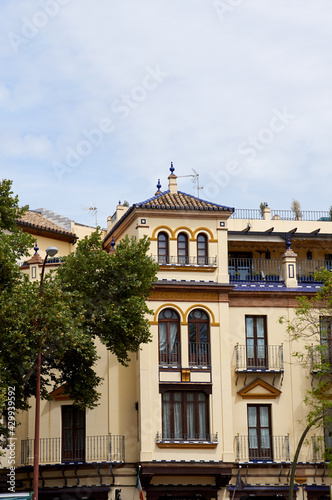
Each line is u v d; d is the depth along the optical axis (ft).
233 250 184.85
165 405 157.17
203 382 157.99
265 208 199.21
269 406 161.68
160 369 157.17
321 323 163.02
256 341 164.25
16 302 130.41
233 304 164.76
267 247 185.78
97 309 139.33
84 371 142.92
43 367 148.66
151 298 159.53
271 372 161.68
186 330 159.43
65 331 131.03
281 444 159.74
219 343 160.25
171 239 162.50
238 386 161.38
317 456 159.53
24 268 169.89
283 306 166.20
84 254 141.59
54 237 190.19
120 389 160.04
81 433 159.33
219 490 156.15
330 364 161.17
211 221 164.96
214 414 157.17
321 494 159.22
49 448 158.71
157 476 155.02
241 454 158.30
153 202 164.86
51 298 131.13
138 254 141.59
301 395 162.40
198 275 162.30
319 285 169.27
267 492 157.48
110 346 144.15
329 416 151.02
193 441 155.53
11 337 128.47
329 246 187.42
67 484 157.48
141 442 153.89
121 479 156.15
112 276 140.87
